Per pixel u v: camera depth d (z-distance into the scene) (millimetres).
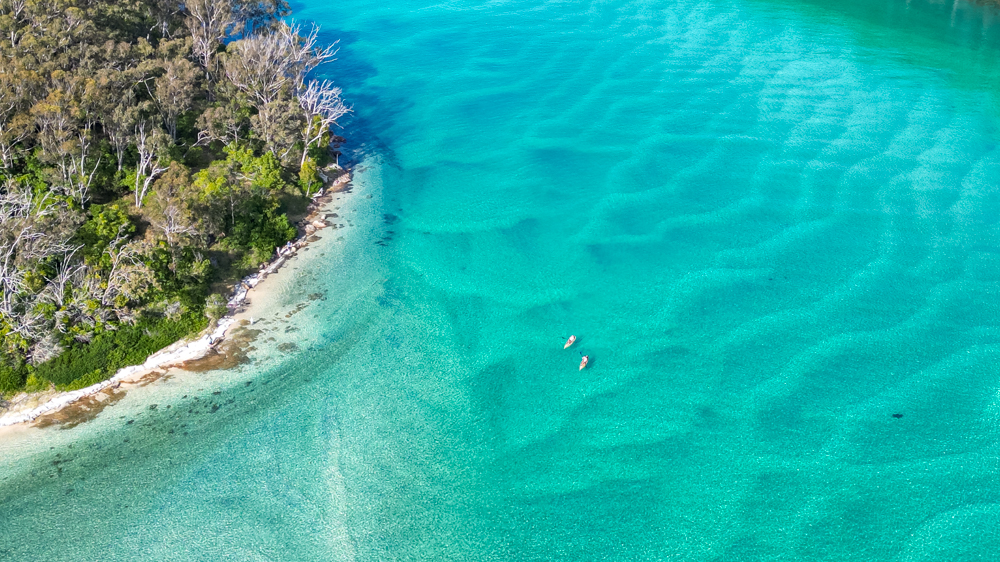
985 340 50281
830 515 38750
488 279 57438
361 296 55031
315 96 73000
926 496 39594
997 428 43531
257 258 57719
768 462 41781
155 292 50188
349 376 47719
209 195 55094
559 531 38156
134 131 62719
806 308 53625
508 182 71750
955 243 60719
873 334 51000
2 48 63219
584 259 59812
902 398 45781
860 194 68250
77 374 45938
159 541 37250
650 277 57562
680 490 40281
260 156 69438
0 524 37625
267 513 38875
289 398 45875
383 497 39938
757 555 36844
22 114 56438
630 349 50312
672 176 72125
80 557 36312
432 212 66562
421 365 48875
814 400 45844
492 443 43281
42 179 56750
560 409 45625
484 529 38312
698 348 50219
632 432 43906
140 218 56688
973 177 70688
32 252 46969
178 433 43188
